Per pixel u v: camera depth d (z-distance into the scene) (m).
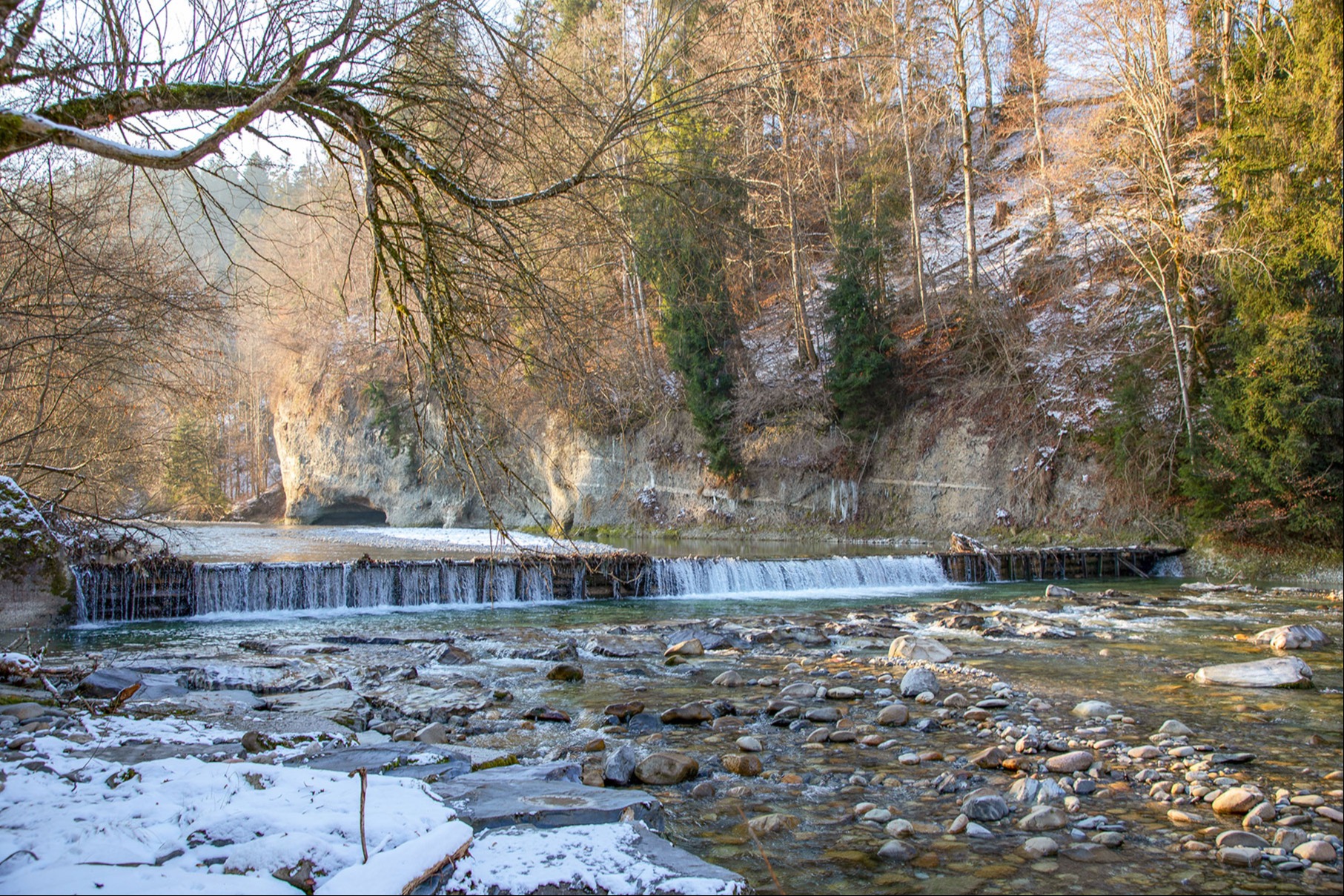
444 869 2.99
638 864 3.28
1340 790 6.07
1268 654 11.77
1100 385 27.25
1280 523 21.47
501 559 18.72
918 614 15.64
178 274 12.91
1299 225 20.47
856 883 4.49
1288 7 23.03
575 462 36.72
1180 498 24.36
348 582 17.34
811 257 35.47
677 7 6.86
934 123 37.41
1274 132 20.92
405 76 5.80
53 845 3.11
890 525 30.62
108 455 17.44
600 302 7.43
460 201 6.05
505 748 6.77
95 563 15.17
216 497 47.12
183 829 3.37
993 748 6.71
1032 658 11.38
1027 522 27.28
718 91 6.55
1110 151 25.70
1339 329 19.94
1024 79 35.06
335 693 8.29
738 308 29.88
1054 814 5.37
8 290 10.85
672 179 7.05
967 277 31.70
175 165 4.16
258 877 2.74
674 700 8.77
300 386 46.59
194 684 8.68
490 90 6.27
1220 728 7.80
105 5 4.64
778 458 32.62
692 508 34.50
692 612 16.86
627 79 6.96
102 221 10.35
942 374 30.91
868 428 31.59
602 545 31.14
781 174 29.44
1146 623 14.77
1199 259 24.19
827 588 21.17
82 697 7.41
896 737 7.30
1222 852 4.88
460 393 5.93
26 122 3.74
